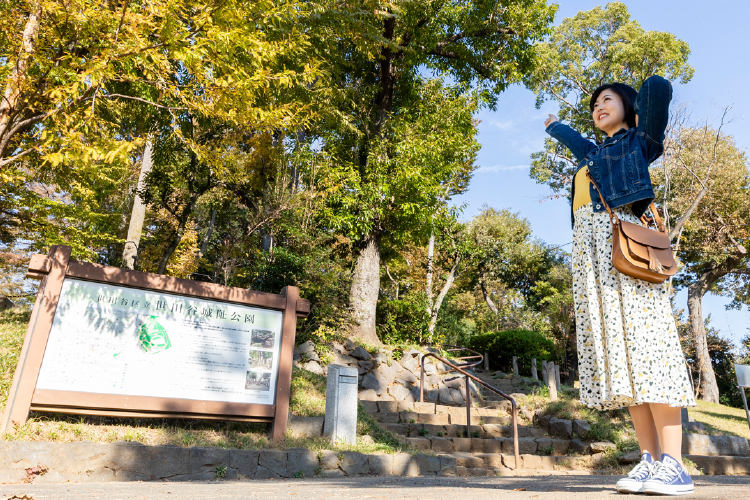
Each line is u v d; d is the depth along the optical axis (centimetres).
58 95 440
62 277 512
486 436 820
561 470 685
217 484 366
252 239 1323
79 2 448
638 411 193
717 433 927
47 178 1026
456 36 1433
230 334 577
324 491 242
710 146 1606
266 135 1052
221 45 496
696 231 1900
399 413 841
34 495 231
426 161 1224
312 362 973
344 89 1232
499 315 2583
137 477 438
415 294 1723
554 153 1962
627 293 182
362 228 1145
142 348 528
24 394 464
